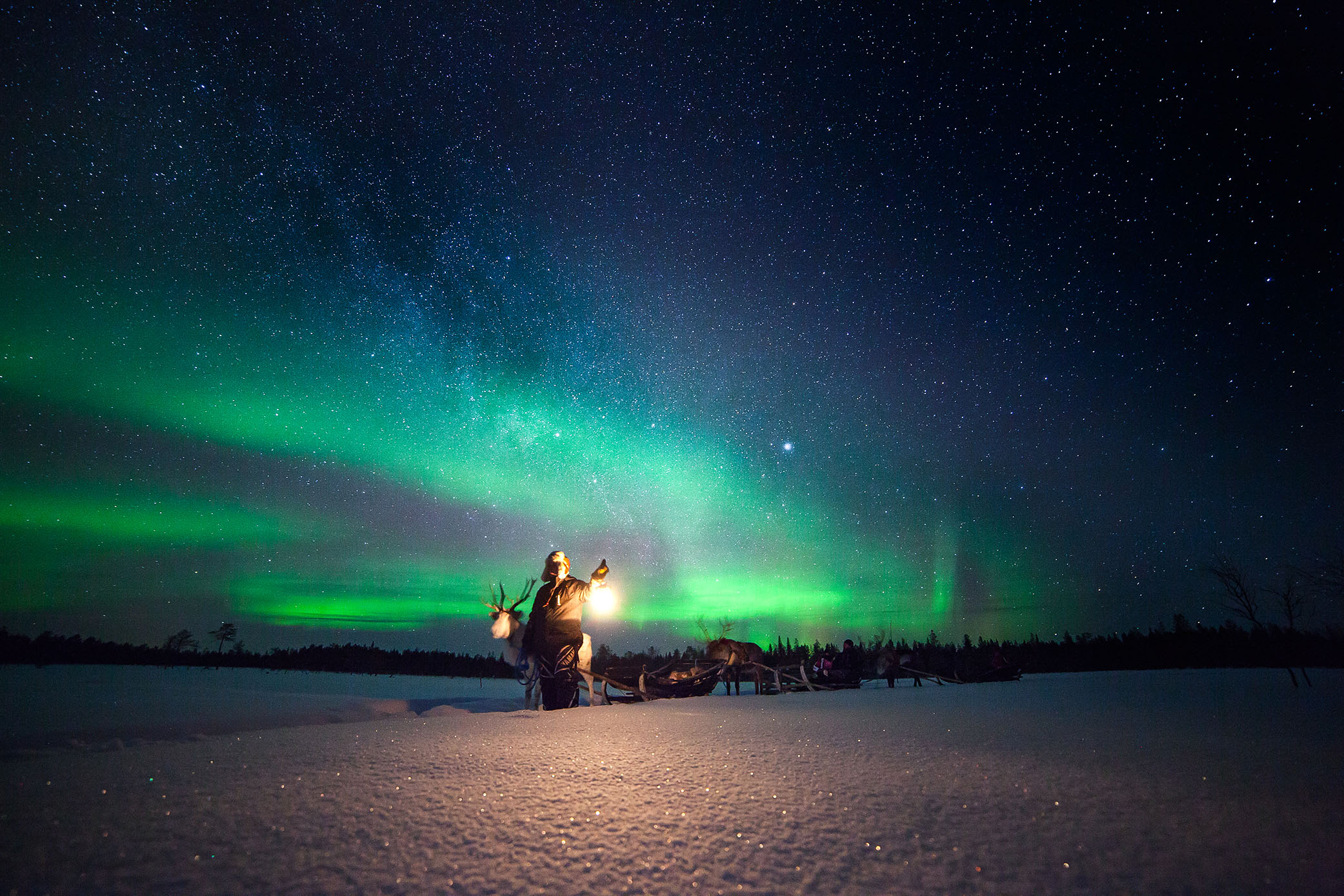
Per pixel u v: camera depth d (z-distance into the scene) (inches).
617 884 86.4
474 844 101.3
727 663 467.5
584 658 367.6
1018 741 194.4
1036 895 81.7
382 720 273.0
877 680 707.4
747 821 112.4
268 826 109.7
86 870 89.7
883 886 85.1
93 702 308.5
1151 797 125.5
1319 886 83.2
